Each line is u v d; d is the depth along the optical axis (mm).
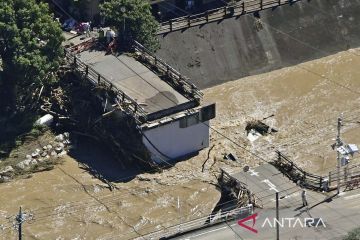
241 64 113812
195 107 97938
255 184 92250
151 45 108625
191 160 97438
